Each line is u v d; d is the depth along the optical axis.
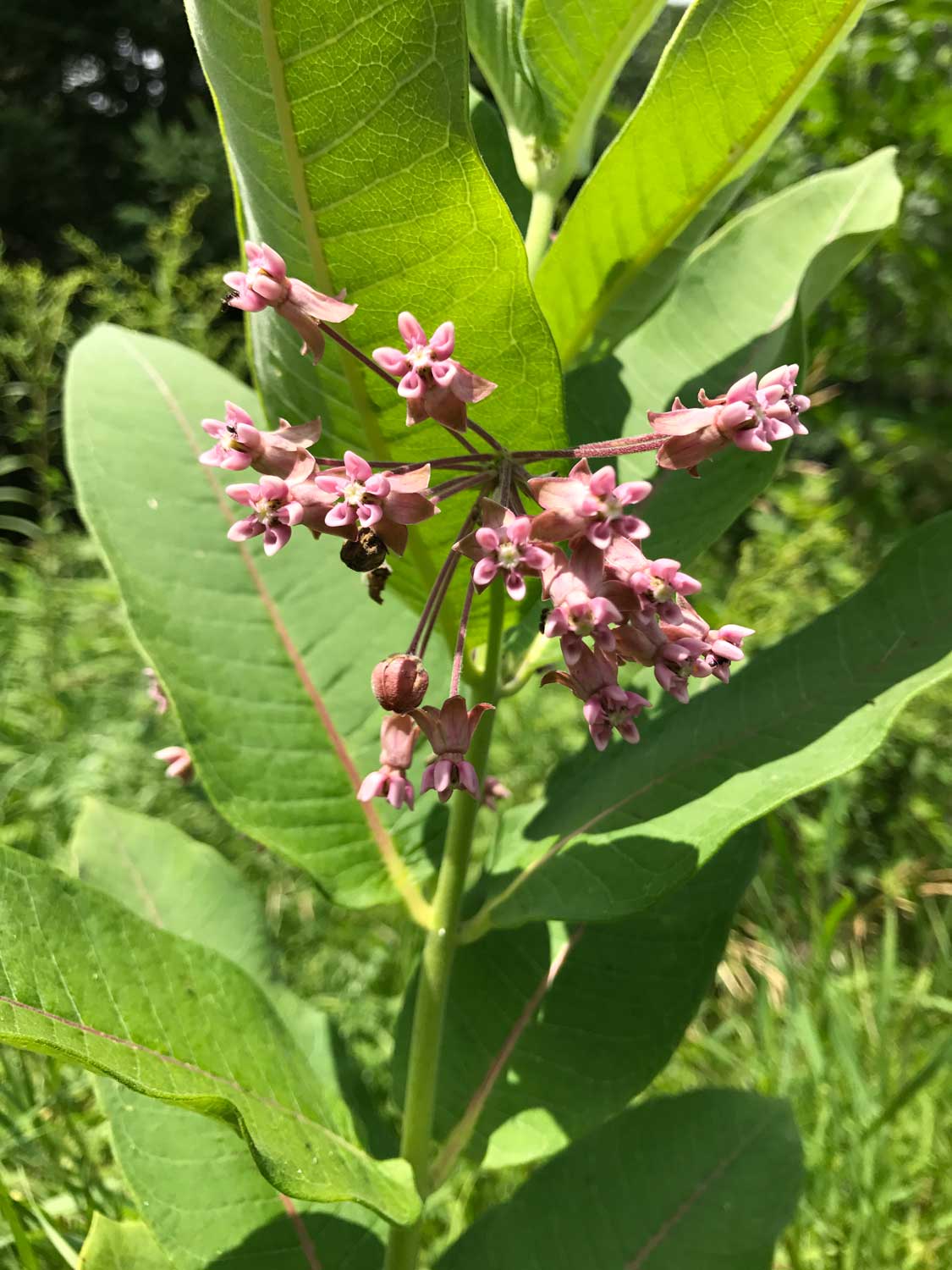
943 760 0.58
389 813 0.21
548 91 0.19
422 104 0.13
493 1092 0.21
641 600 0.13
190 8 0.14
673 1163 0.21
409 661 0.14
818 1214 0.29
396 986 0.44
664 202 0.18
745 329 0.22
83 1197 0.25
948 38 0.60
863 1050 0.35
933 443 0.67
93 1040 0.15
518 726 0.55
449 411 0.14
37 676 0.54
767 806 0.16
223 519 0.22
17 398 0.62
